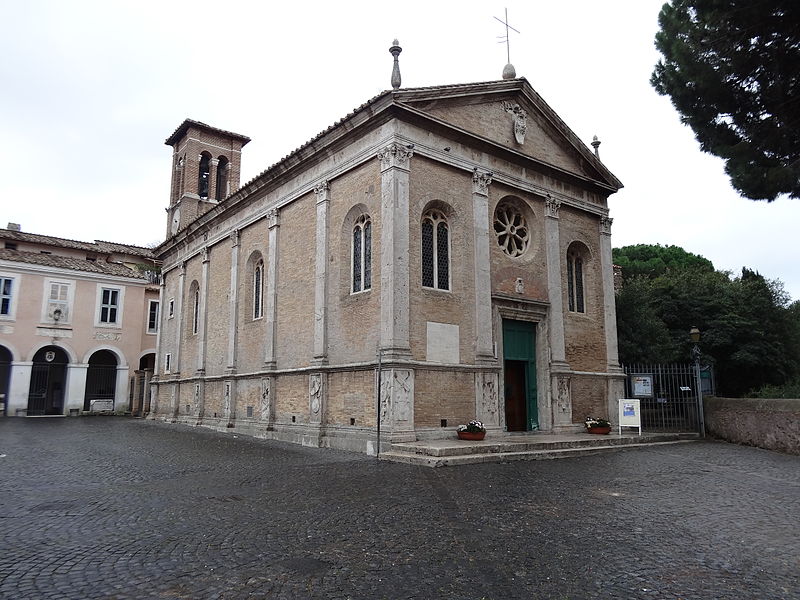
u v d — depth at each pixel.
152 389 31.69
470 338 17.22
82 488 10.18
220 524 7.55
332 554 6.29
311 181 19.62
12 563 6.00
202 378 25.86
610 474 11.80
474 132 18.52
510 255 19.48
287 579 5.53
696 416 20.44
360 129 17.33
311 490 9.83
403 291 15.60
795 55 14.60
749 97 15.64
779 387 24.64
